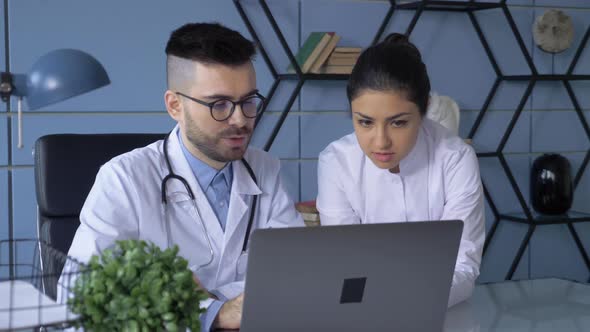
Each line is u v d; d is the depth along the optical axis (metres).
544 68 3.95
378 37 3.42
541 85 3.96
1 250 2.93
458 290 1.55
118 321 0.91
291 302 1.08
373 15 3.53
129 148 1.92
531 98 3.95
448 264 1.15
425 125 1.88
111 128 3.10
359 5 3.50
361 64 1.56
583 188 4.11
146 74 3.13
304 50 3.28
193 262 1.64
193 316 0.94
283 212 1.81
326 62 3.28
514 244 3.95
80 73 1.33
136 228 1.60
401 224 1.10
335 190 1.92
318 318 1.10
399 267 1.12
